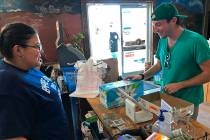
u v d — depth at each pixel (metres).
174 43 1.48
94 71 1.87
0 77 0.89
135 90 1.52
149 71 1.74
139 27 4.23
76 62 2.21
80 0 3.36
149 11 4.06
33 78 1.03
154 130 1.08
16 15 3.04
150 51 4.28
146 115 1.24
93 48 3.95
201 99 1.52
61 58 2.46
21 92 0.91
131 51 4.31
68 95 2.08
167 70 1.56
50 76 2.38
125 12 4.03
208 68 1.36
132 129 1.11
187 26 4.23
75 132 2.08
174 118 1.08
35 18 3.16
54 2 3.22
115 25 4.04
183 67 1.44
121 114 1.37
